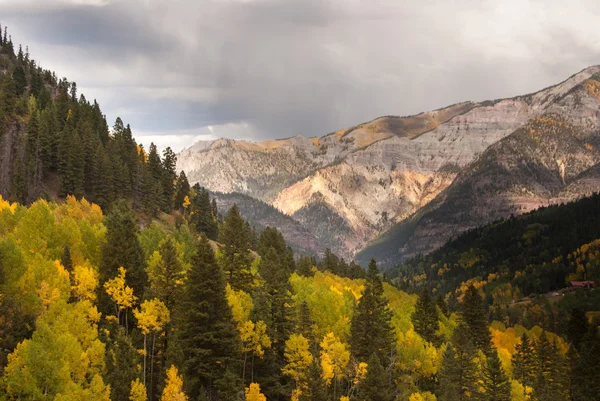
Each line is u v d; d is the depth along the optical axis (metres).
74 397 47.44
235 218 113.31
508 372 108.25
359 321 85.25
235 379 62.97
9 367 49.03
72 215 119.56
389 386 73.19
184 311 66.38
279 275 87.69
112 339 66.44
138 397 53.28
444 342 107.06
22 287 62.59
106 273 78.06
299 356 69.06
